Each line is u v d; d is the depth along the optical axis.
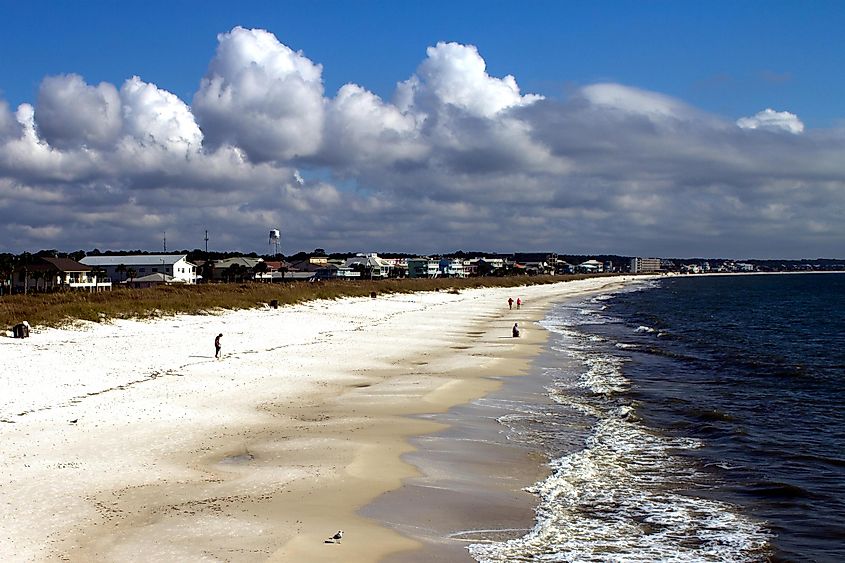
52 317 46.75
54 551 12.84
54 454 18.92
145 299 62.41
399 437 22.36
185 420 23.50
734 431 24.16
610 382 34.44
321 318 65.94
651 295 151.50
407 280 158.38
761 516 16.22
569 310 95.06
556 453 21.16
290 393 29.44
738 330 65.62
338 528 14.38
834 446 22.64
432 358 42.09
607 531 15.09
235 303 69.44
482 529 14.88
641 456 21.03
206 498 15.98
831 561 13.73
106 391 27.67
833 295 147.88
